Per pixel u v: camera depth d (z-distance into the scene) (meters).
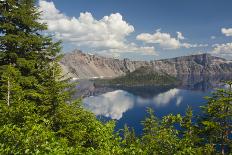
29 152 8.34
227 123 23.81
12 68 19.44
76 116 19.33
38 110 18.27
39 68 23.56
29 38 22.64
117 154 10.68
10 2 22.58
